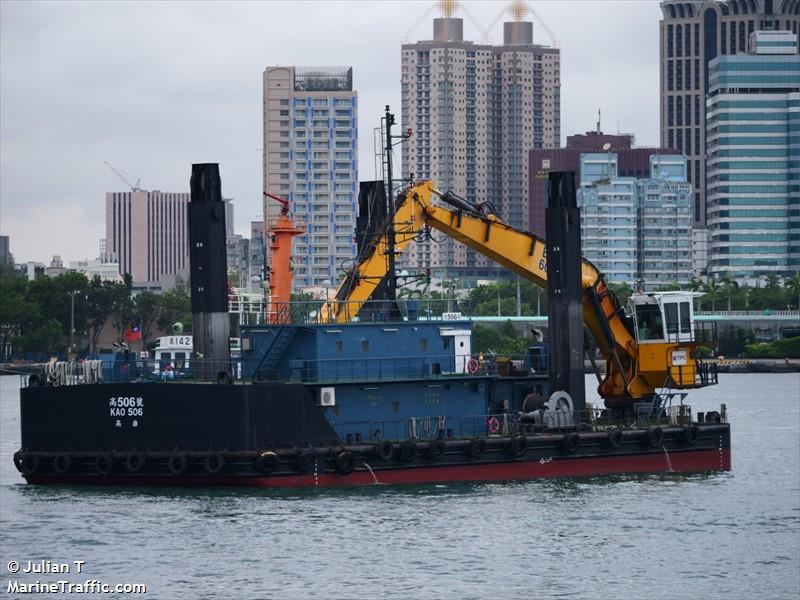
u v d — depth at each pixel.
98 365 122.94
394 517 107.50
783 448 168.62
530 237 136.12
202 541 99.69
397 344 123.25
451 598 87.88
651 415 139.88
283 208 139.88
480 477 123.12
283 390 114.75
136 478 115.44
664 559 98.62
